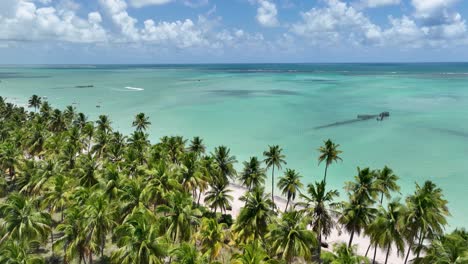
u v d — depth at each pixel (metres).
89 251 36.53
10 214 38.91
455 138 105.12
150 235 32.81
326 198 41.69
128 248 32.34
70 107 105.81
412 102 170.25
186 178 51.03
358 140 105.94
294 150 97.75
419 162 85.06
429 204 36.16
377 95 199.25
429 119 130.88
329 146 62.00
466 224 55.91
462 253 30.31
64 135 74.38
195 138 71.56
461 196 65.56
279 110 158.50
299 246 34.47
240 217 41.44
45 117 100.75
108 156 65.81
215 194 50.16
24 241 37.56
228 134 117.19
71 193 45.31
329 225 42.53
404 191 69.12
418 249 36.44
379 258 47.72
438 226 36.19
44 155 71.94
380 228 37.44
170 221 38.44
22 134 75.81
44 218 41.12
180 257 31.58
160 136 116.88
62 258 43.56
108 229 37.31
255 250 30.88
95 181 51.56
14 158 61.72
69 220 37.06
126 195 42.88
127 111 161.50
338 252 32.44
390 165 83.50
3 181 58.78
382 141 104.31
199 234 38.09
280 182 54.16
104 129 92.62
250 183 55.53
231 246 43.66
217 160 57.78
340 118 137.25
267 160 63.41
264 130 121.44
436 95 192.88
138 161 59.19
